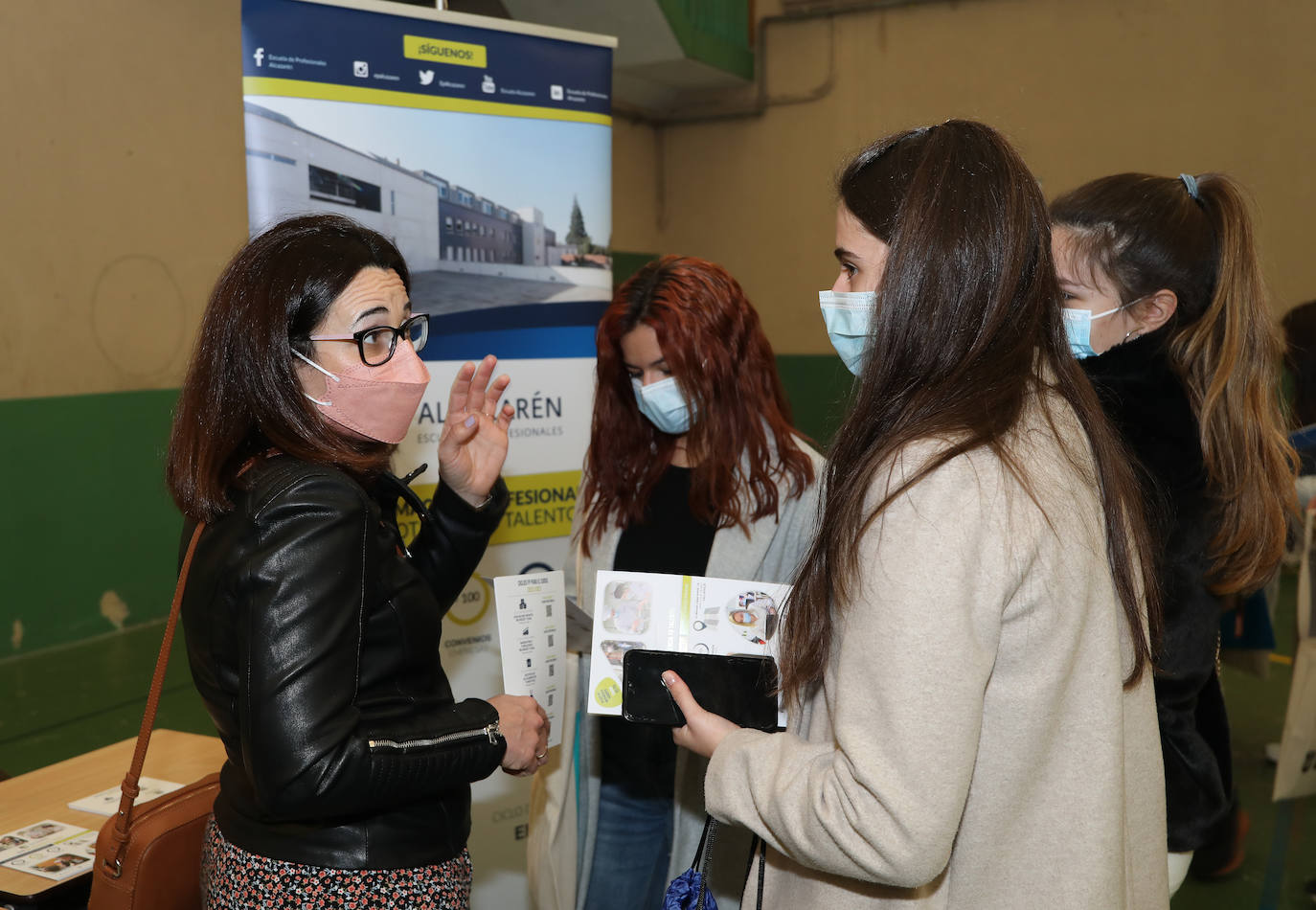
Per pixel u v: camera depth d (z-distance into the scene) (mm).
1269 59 6660
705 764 1611
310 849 1061
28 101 4613
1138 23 7082
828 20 8375
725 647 1316
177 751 1847
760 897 1008
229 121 5621
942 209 877
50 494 4641
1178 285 1341
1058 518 836
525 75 2232
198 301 5500
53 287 4762
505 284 2252
